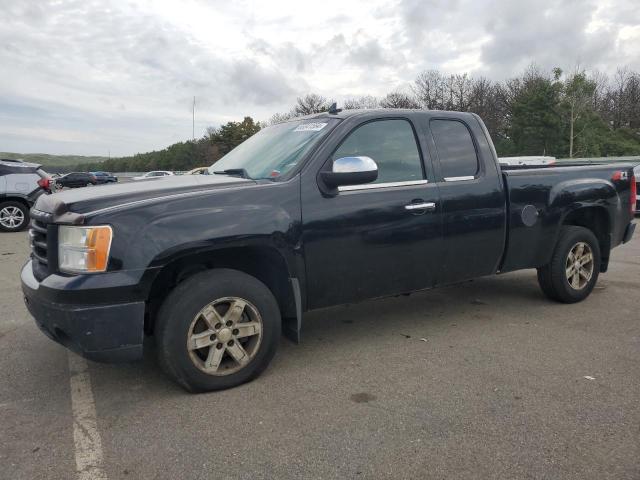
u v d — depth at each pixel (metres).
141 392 3.51
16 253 9.77
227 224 3.36
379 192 4.02
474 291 6.11
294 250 3.63
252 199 3.52
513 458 2.66
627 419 3.02
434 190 4.29
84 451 2.79
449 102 60.22
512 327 4.75
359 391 3.46
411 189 4.17
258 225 3.46
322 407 3.24
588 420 3.02
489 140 4.76
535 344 4.29
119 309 3.11
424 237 4.22
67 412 3.24
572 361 3.90
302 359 4.05
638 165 14.02
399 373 3.75
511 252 4.82
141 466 2.65
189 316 3.29
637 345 4.23
